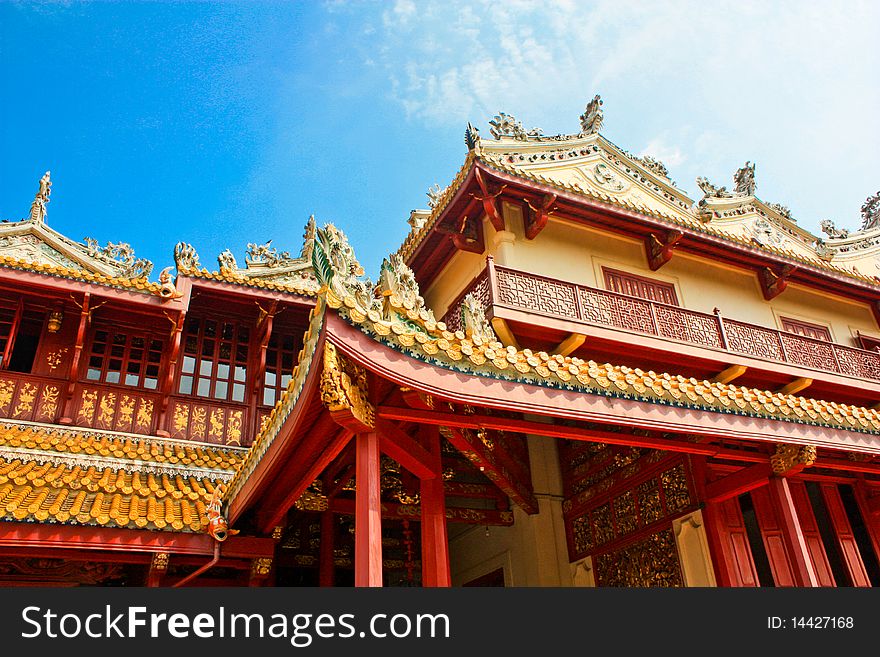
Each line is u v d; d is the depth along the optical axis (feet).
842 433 29.78
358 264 23.58
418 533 47.88
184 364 47.80
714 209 66.39
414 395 22.77
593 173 59.31
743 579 34.37
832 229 75.20
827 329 64.85
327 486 33.42
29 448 38.06
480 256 52.60
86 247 52.19
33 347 45.80
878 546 40.78
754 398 27.84
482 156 47.29
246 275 52.85
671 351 48.11
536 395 23.02
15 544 27.48
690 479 36.99
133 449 41.50
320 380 21.12
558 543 44.01
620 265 55.06
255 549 31.17
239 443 46.42
